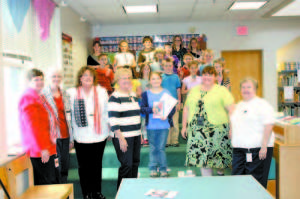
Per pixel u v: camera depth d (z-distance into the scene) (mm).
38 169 2506
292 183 3096
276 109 7535
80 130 2779
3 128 2539
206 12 6379
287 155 3074
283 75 7262
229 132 2809
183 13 6402
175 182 1885
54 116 2648
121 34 7449
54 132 2621
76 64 5875
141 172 3588
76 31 5938
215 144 2787
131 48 7238
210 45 7496
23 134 2436
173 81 3902
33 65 3609
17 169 2385
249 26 7438
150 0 5266
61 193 2338
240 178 1935
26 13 3379
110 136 2990
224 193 1672
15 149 2604
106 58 4629
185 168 3732
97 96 2803
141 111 3074
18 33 3174
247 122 2562
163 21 7191
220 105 2758
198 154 2820
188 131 2891
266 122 2482
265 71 7555
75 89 2803
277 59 7531
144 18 6766
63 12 5020
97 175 2893
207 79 2742
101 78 4457
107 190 3357
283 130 3131
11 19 3021
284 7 5938
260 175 2604
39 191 2400
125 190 1753
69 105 2818
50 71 2750
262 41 7473
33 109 2393
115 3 5391
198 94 2811
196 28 7434
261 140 2545
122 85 2727
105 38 7219
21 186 2498
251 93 2566
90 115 2758
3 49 2852
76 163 3797
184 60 5121
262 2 5637
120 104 2715
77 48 5996
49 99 2635
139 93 3920
